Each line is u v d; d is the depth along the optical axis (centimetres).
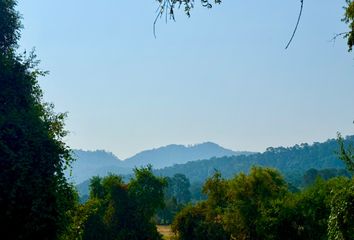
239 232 5412
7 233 1608
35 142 1678
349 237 1817
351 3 1319
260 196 5203
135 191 5859
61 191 1797
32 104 1917
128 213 5766
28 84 1889
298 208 4056
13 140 1653
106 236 5438
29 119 1745
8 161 1598
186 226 6369
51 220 1708
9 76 1803
